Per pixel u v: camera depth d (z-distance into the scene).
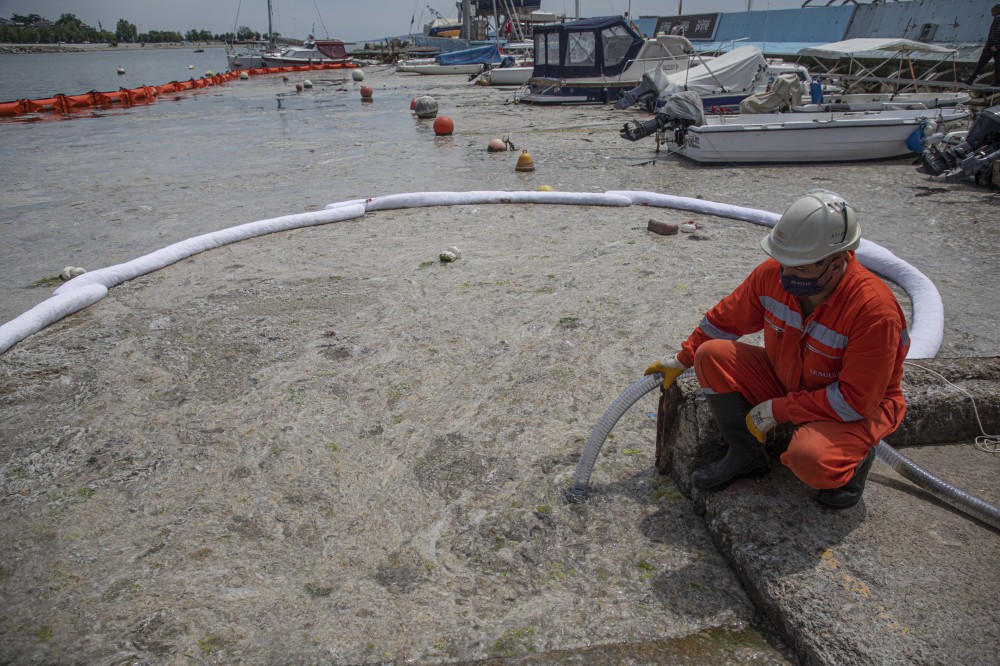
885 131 11.97
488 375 4.59
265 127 19.11
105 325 5.55
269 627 2.61
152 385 4.57
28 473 3.65
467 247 7.37
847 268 2.43
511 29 48.78
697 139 12.08
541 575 2.85
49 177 12.35
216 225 8.84
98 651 2.51
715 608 2.61
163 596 2.77
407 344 5.07
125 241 8.23
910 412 3.32
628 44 21.86
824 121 11.88
